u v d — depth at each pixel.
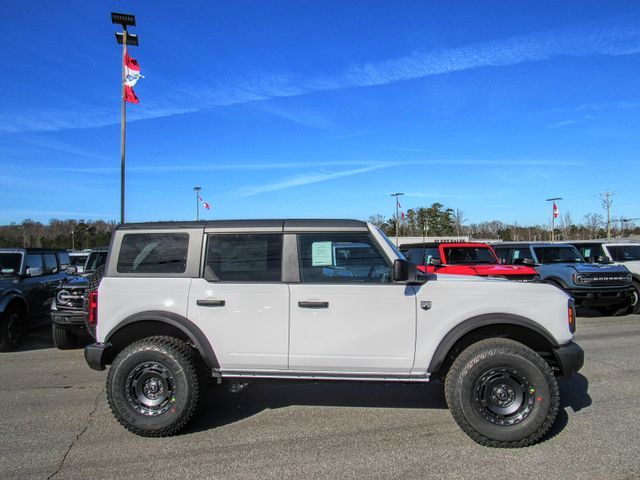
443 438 4.21
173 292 4.37
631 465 3.65
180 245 4.53
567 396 5.30
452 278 4.47
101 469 3.67
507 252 14.01
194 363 4.34
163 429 4.23
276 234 4.47
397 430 4.41
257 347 4.27
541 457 3.80
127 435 4.35
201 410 4.98
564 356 4.14
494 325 4.32
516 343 4.12
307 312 4.23
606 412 4.79
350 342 4.21
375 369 4.23
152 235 4.58
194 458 3.85
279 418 4.75
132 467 3.70
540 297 4.19
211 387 4.84
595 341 8.35
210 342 4.29
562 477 3.47
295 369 4.30
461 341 4.38
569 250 13.13
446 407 5.03
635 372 6.25
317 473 3.57
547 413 3.94
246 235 4.50
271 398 5.39
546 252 13.15
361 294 4.22
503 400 4.04
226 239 4.50
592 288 11.09
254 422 4.64
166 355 4.24
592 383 5.77
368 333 4.20
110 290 4.41
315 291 4.25
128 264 4.53
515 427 3.95
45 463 3.78
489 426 3.97
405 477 3.50
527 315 4.16
